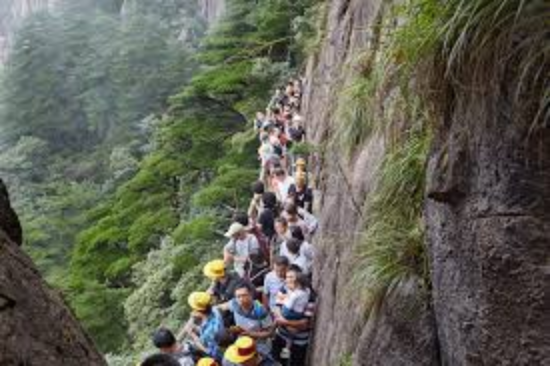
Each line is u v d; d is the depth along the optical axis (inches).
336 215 260.7
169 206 734.5
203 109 775.7
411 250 158.6
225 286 254.7
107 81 1712.6
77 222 1025.5
